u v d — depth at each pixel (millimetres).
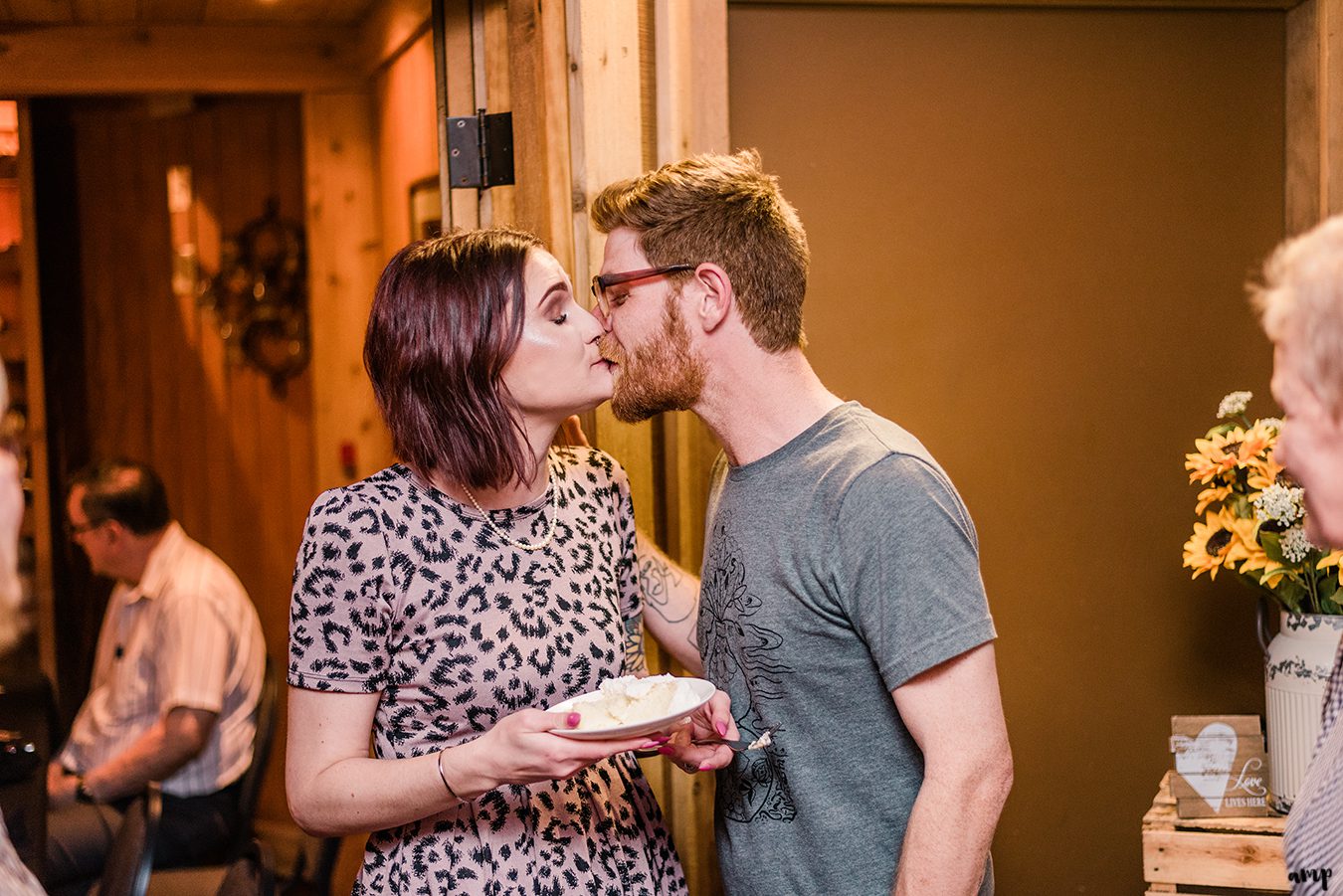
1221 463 2016
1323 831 1062
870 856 1434
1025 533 2299
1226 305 2334
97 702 3189
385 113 4121
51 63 4109
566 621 1511
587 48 2008
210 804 3002
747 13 2189
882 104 2229
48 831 2779
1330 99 2238
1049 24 2264
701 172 1511
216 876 2811
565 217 2051
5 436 1010
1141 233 2307
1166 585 2332
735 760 1515
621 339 1542
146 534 3104
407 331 1454
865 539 1363
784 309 1483
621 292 1529
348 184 4301
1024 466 2293
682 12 2074
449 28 2186
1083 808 2326
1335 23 2230
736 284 1468
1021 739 2314
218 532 4598
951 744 1329
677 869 1622
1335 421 991
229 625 3086
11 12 3996
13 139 4371
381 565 1436
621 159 2043
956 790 1317
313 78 4258
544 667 1481
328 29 4266
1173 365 2324
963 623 1331
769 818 1481
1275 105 2328
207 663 3008
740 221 1475
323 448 4336
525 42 2080
